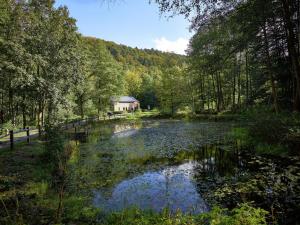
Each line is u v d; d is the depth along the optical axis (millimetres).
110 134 24266
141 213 5992
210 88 45031
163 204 7160
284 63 18516
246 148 14094
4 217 5113
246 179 8633
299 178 8195
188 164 11828
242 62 31734
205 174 9945
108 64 44312
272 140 13117
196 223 4691
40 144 14812
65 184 8789
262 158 11328
